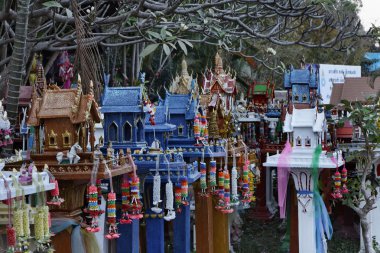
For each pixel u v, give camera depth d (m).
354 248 18.61
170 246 17.86
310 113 15.46
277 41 17.39
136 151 11.65
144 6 14.50
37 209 7.67
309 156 14.95
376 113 14.75
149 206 11.97
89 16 13.25
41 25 16.44
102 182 10.91
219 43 15.66
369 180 16.72
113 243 11.38
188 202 13.40
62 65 19.36
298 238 15.88
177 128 14.65
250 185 16.52
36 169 8.38
